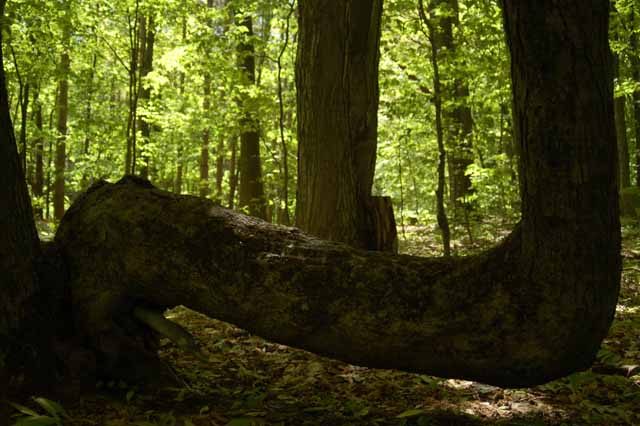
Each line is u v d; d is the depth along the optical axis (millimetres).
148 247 3613
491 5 10664
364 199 6535
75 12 12312
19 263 3521
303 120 6633
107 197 3902
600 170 2695
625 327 5742
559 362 2988
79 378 3656
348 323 3252
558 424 3586
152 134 19047
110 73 18656
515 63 2742
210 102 16250
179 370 4453
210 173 25641
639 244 10992
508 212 15953
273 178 16125
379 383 4379
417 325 3137
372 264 3309
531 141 2746
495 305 2994
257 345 5434
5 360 3367
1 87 3484
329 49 6449
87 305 3760
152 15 13258
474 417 3652
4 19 10320
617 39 11531
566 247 2787
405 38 13742
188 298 3629
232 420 3291
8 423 3100
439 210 9727
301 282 3340
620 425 3553
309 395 4176
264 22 14328
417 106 13578
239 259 3455
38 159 19906
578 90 2617
